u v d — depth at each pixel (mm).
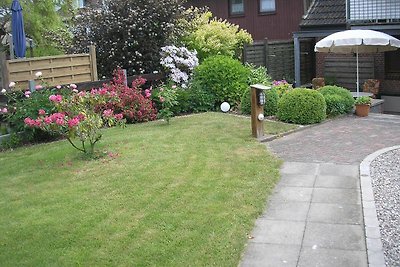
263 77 13453
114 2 13969
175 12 14391
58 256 4871
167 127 10555
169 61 13531
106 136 9680
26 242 5180
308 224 5598
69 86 10812
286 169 7562
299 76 17016
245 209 5941
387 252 4871
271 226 5570
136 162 7805
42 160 8219
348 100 12078
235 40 16281
